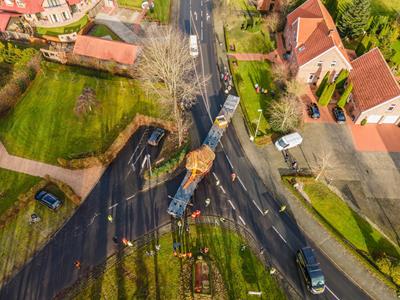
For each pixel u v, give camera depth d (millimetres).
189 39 76250
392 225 48969
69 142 55906
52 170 52500
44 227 46719
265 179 53500
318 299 41844
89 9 83250
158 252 44719
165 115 60594
